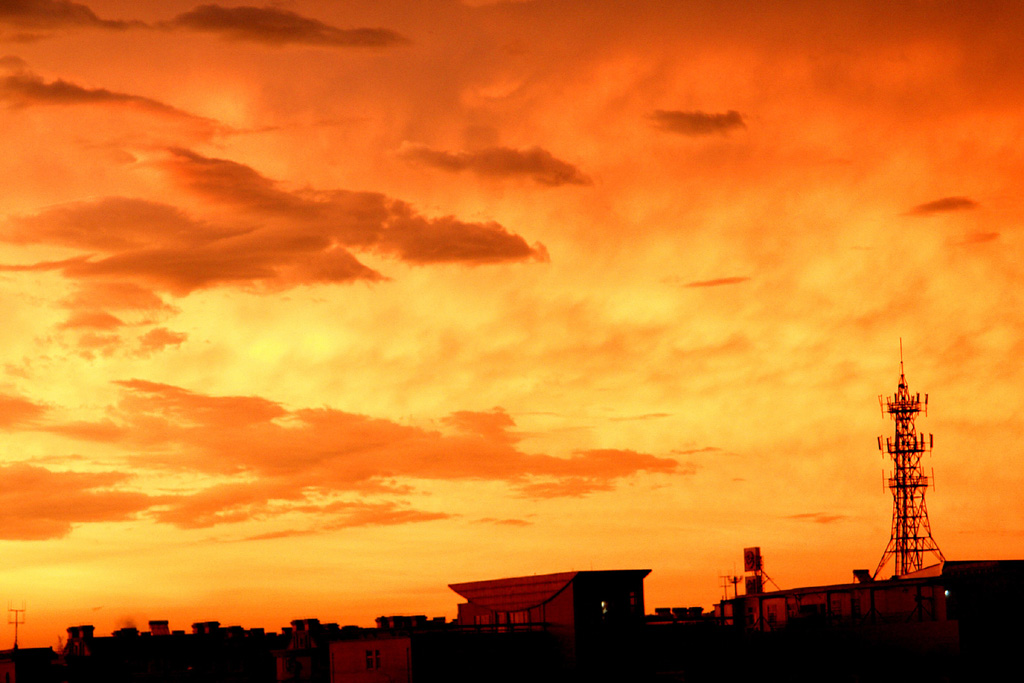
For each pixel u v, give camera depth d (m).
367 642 88.06
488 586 93.81
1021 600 77.94
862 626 81.88
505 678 85.88
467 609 100.50
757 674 87.56
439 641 85.19
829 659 83.56
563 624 86.62
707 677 89.12
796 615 90.44
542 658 87.00
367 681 87.38
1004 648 76.88
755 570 98.25
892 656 79.75
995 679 76.06
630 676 85.94
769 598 93.75
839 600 87.75
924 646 77.81
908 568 103.00
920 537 103.75
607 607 86.62
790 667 85.88
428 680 84.19
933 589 80.06
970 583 78.88
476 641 85.94
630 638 86.56
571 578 85.94
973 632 76.69
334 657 89.69
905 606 82.44
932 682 77.06
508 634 86.56
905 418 106.69
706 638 91.38
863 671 81.25
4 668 112.94
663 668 90.44
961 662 75.56
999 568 78.56
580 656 84.94
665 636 91.38
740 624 96.06
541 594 88.56
